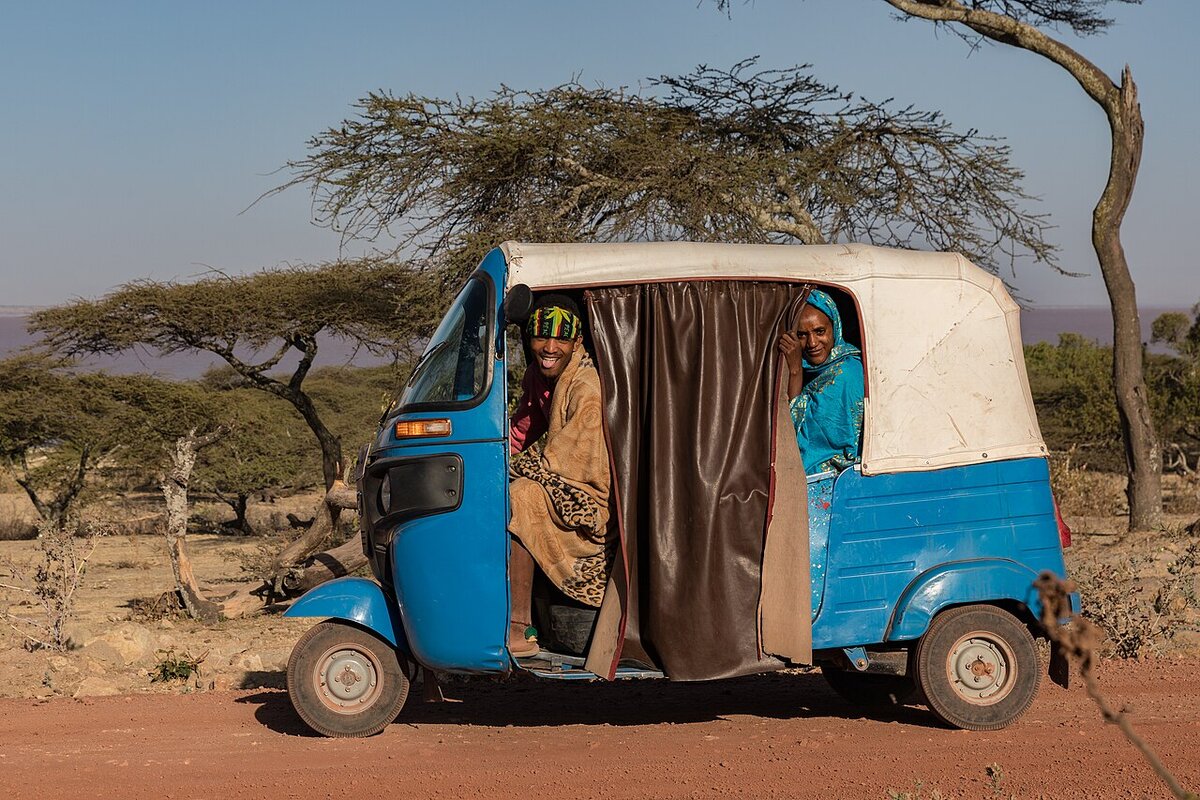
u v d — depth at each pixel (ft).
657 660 20.34
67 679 28.53
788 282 20.94
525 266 20.36
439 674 22.44
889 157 64.85
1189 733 21.12
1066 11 67.00
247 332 77.00
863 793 17.80
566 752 20.52
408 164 58.90
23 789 18.70
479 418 20.33
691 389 20.49
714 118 66.03
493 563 20.22
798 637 20.39
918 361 21.33
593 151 60.23
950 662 21.45
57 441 99.04
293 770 19.53
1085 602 30.76
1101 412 112.98
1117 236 63.77
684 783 18.51
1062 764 19.17
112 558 75.25
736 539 20.36
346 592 21.50
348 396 125.49
